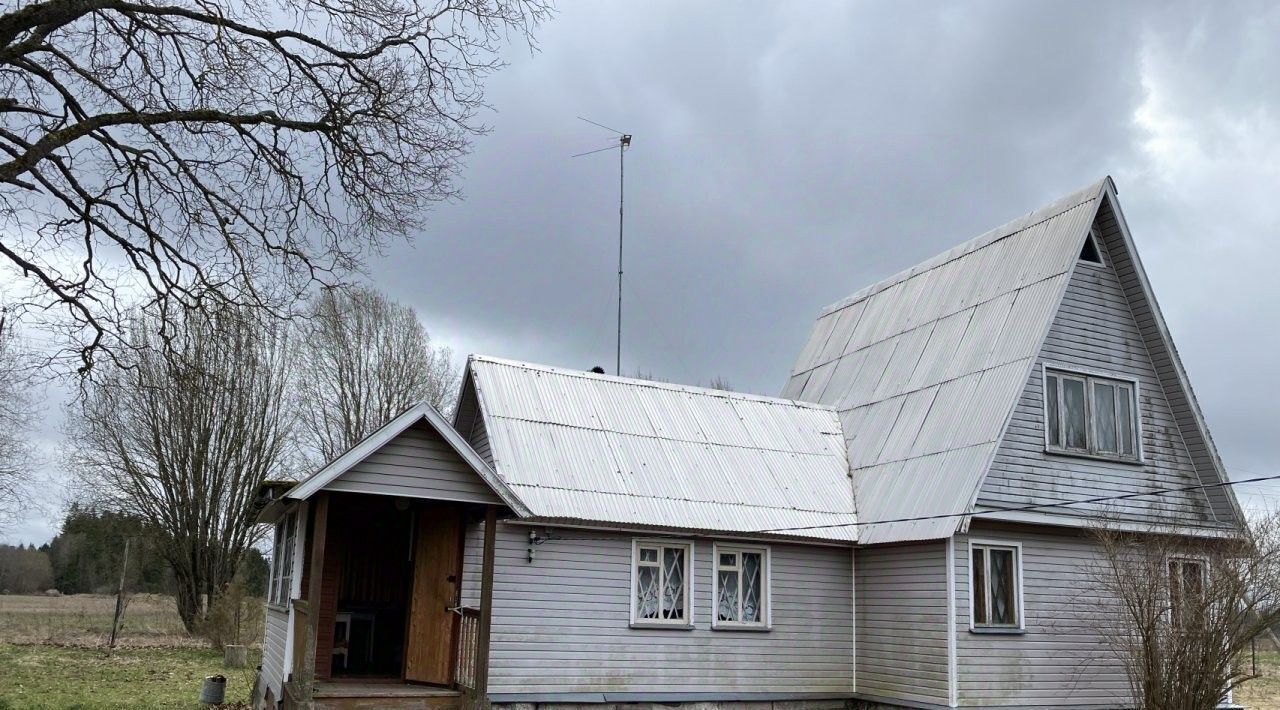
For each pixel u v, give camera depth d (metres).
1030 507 16.19
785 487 18.25
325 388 38.75
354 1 12.49
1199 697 14.79
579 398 18.44
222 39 12.08
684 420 19.08
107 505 35.94
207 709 18.83
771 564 17.20
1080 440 17.27
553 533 15.63
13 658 26.75
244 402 35.66
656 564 16.48
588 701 15.27
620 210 23.64
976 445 16.25
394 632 17.72
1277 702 22.44
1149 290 17.91
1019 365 16.56
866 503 17.97
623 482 16.86
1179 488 16.98
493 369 18.03
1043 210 18.58
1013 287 18.05
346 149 13.05
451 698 13.64
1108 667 16.83
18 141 11.09
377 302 39.34
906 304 21.19
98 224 12.08
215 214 12.62
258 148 12.77
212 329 13.49
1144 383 18.20
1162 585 15.55
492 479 13.69
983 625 15.92
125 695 20.33
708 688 16.27
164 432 35.19
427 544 15.43
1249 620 15.27
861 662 17.34
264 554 40.44
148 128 11.83
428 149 13.58
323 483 12.64
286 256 13.48
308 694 12.41
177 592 36.91
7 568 58.97
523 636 15.08
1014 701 15.81
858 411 20.36
